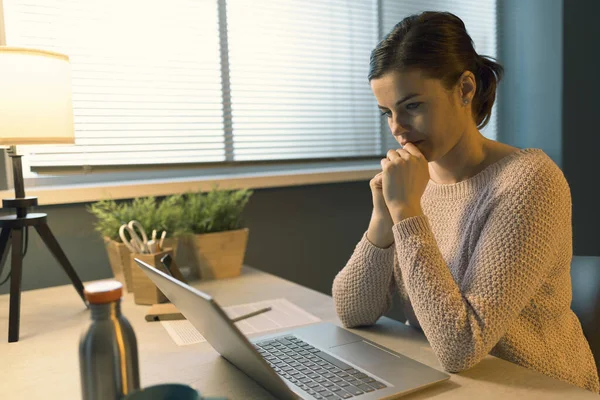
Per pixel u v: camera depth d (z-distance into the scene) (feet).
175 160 6.62
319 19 7.47
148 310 4.29
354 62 7.85
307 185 7.34
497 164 3.44
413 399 2.62
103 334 1.92
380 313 3.82
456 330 2.91
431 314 3.00
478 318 2.93
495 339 2.94
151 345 3.53
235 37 6.85
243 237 5.51
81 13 5.94
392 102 3.29
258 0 6.98
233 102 6.89
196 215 5.47
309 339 3.44
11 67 3.79
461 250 3.45
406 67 3.17
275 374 2.31
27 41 5.72
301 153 7.50
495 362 3.09
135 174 6.56
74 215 5.90
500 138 9.54
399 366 2.95
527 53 9.13
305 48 7.41
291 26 7.28
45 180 6.00
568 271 3.51
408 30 3.25
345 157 7.72
